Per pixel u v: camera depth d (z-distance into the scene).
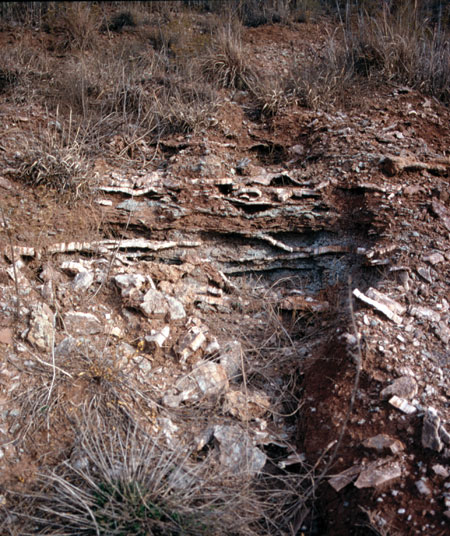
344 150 4.62
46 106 4.95
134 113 5.13
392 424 2.92
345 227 4.17
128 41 6.35
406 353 3.24
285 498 2.88
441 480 2.66
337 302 3.81
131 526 2.60
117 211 4.16
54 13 6.68
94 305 3.62
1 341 3.29
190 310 3.74
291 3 7.48
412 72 5.56
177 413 3.18
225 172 4.50
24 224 3.93
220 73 5.61
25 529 2.64
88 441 2.92
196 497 2.76
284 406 3.36
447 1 7.21
